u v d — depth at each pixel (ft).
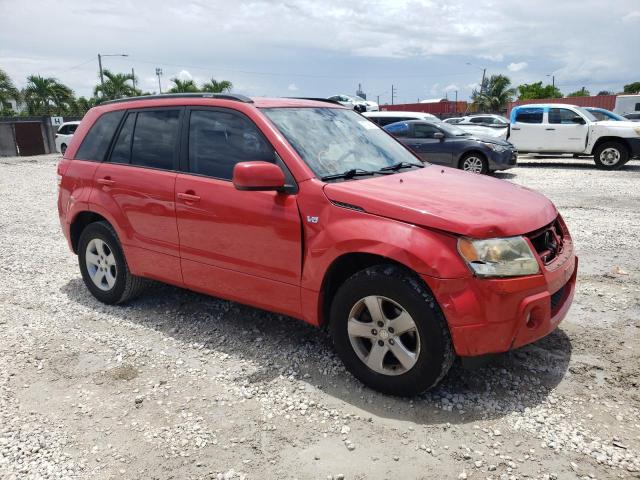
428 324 9.98
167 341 13.82
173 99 14.52
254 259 12.35
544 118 55.57
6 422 10.38
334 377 11.80
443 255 9.82
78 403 11.02
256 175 11.00
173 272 14.23
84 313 15.87
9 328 14.84
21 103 128.26
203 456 9.30
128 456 9.34
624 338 13.41
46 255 22.70
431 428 9.92
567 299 11.76
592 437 9.55
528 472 8.71
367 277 10.61
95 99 140.77
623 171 51.01
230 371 12.19
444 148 46.16
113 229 15.66
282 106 13.50
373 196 10.77
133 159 15.07
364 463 9.02
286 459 9.18
